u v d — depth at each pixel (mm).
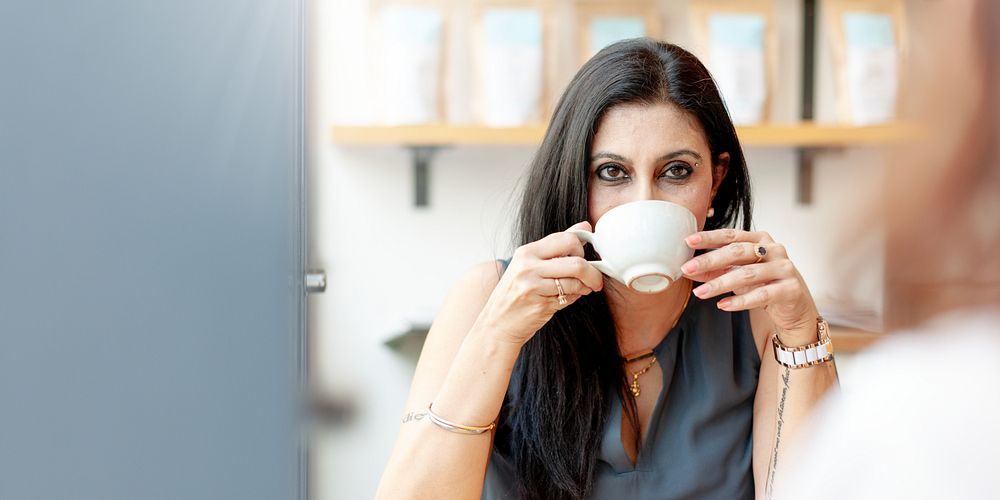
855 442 476
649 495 1046
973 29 346
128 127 531
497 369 932
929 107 357
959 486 434
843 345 1015
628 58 976
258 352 585
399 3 2088
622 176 975
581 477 1031
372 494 2330
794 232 2320
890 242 378
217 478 561
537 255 906
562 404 1037
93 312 529
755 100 2145
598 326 1041
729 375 1079
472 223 2297
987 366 414
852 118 2145
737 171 1051
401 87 2072
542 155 1033
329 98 2254
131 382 540
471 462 943
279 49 597
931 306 408
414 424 1010
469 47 2217
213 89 551
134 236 538
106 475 535
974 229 355
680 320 1081
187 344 552
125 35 530
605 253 898
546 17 2115
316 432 2301
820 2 2244
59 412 525
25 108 511
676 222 876
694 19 2168
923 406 439
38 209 516
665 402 1074
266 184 593
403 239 2297
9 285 515
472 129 2076
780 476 958
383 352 2311
